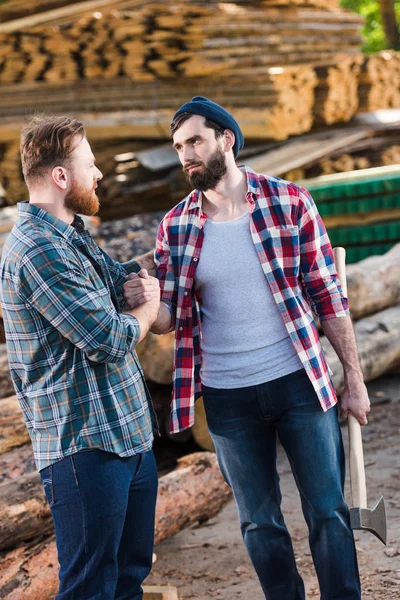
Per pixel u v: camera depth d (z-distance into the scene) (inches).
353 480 124.0
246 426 121.4
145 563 117.0
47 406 106.3
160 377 193.9
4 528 144.9
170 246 123.1
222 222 119.7
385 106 405.1
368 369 242.5
